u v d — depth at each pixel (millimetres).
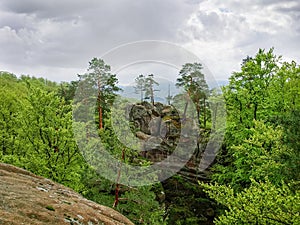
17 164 14422
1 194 6156
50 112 15195
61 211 6309
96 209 7738
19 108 17188
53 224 5602
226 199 10914
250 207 9602
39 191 7316
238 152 17406
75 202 7508
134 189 13547
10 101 23625
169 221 18234
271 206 9203
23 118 15398
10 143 18531
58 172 14180
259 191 9867
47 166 14391
